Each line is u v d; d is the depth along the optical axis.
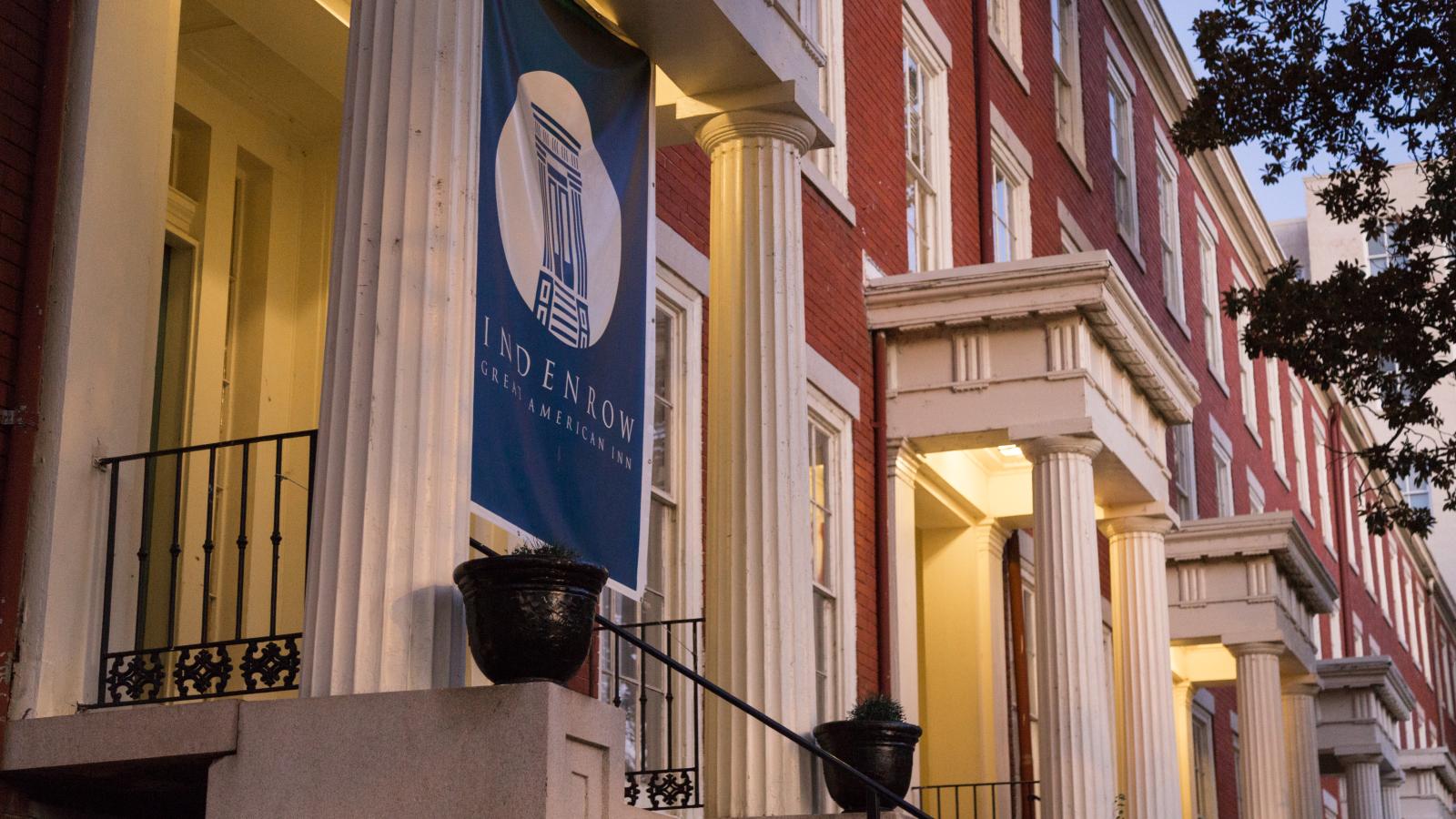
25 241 7.16
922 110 16.88
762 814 8.80
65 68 7.34
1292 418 33.72
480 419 7.04
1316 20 12.86
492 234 7.30
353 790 6.11
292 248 10.70
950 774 15.96
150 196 7.57
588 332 8.00
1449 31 12.50
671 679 10.12
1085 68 22.53
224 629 9.81
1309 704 21.39
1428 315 12.72
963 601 16.38
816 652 13.09
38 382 7.06
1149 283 24.42
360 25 6.93
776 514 9.20
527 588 6.15
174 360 9.93
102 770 6.61
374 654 6.23
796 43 9.68
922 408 14.25
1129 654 15.34
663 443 11.52
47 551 6.89
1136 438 14.75
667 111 9.65
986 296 14.04
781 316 9.46
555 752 6.00
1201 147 13.20
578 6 8.39
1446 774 35.97
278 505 6.88
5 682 6.73
